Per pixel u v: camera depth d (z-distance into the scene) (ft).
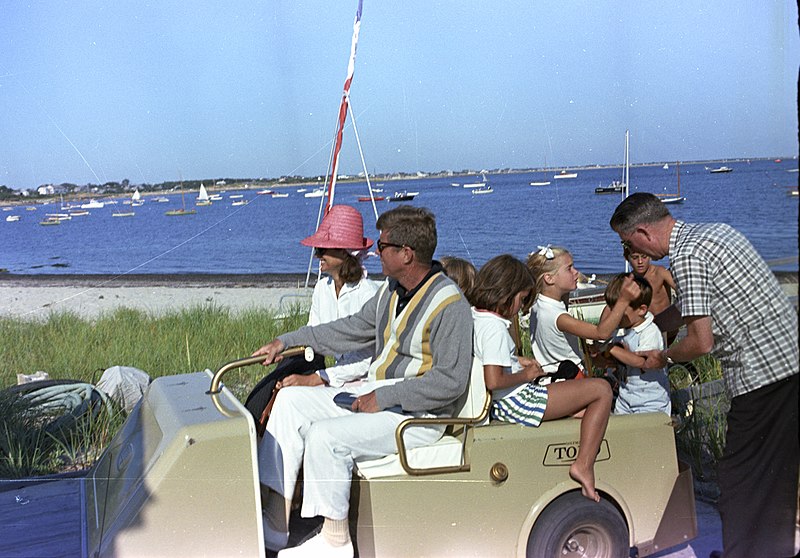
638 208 8.39
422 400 8.07
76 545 9.41
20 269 51.03
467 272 10.07
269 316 24.03
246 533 7.36
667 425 8.72
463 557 8.07
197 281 45.29
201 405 7.98
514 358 8.61
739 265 7.82
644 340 9.97
